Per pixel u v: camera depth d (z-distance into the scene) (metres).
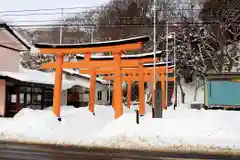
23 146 12.88
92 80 25.94
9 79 26.50
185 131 15.38
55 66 21.27
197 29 48.66
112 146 12.85
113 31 51.31
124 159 9.66
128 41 18.83
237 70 45.47
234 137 14.51
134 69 29.02
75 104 40.78
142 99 25.75
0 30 29.84
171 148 12.20
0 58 29.92
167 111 24.81
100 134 15.92
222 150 11.74
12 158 9.69
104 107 30.20
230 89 30.70
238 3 48.62
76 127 19.69
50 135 16.42
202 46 47.97
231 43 49.38
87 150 11.81
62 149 12.05
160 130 15.52
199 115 19.28
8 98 28.61
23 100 29.45
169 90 50.47
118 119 17.33
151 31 49.38
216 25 47.56
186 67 49.59
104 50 19.84
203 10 50.59
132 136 14.60
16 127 18.52
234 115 18.50
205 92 31.52
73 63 21.19
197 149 11.96
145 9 51.47
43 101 32.56
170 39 47.22
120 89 19.17
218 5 49.38
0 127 18.69
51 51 21.09
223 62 45.72
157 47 48.41
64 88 34.66
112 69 26.52
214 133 15.09
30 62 53.50
